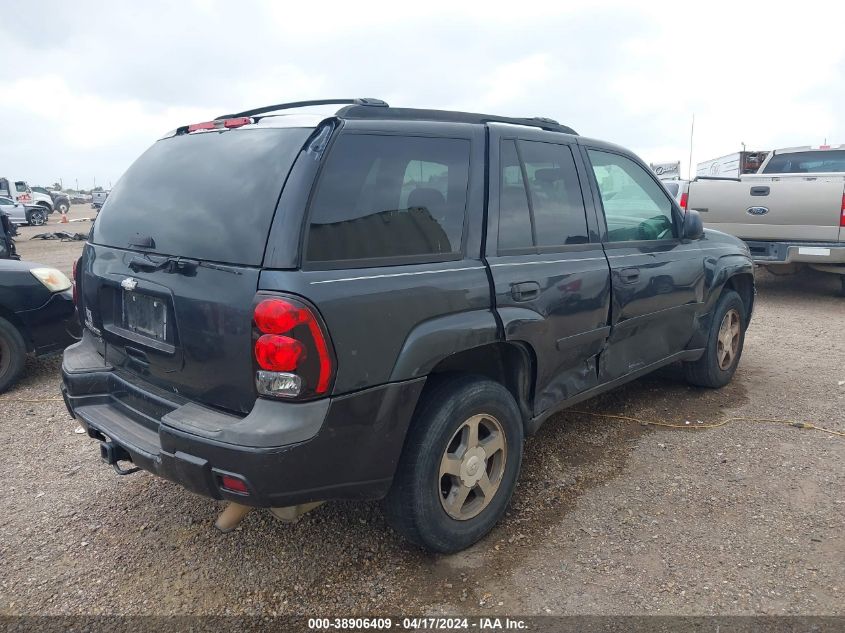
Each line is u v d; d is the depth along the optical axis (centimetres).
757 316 833
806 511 341
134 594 286
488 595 281
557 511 346
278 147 268
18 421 484
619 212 409
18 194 3139
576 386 377
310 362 240
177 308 270
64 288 577
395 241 276
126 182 335
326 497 260
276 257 244
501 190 324
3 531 334
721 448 419
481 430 322
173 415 263
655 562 301
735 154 1645
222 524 291
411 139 291
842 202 823
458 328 287
